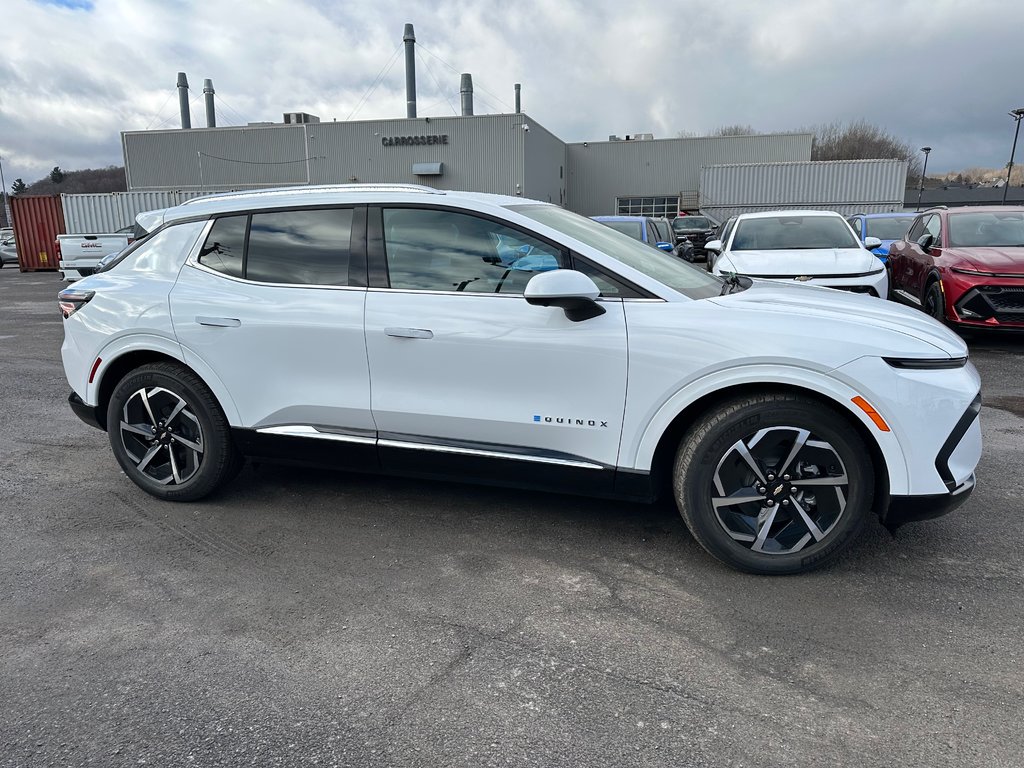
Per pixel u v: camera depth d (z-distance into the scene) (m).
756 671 2.36
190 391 3.62
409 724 2.12
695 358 2.85
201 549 3.29
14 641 2.57
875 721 2.11
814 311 2.97
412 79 43.91
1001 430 4.97
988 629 2.57
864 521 2.88
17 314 12.50
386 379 3.30
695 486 2.93
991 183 85.75
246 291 3.51
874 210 28.41
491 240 3.20
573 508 3.71
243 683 2.32
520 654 2.47
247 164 38.06
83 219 26.41
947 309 7.66
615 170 42.16
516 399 3.12
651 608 2.75
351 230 3.39
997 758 1.95
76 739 2.07
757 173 29.05
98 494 3.97
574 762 1.96
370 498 3.87
